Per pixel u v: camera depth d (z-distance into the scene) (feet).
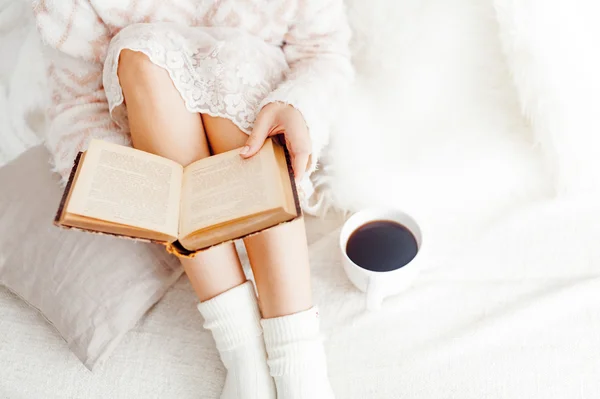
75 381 2.46
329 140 2.82
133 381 2.45
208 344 2.54
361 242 2.50
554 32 2.43
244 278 2.44
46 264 2.59
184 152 2.31
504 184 2.77
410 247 2.46
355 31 2.94
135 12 2.57
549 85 2.51
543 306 2.44
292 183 1.99
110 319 2.48
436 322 2.48
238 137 2.38
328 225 2.93
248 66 2.43
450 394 2.28
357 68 2.99
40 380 2.47
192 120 2.36
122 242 2.64
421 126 2.77
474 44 2.66
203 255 2.24
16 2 3.75
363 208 2.80
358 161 2.77
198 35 2.55
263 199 1.86
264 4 2.65
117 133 2.58
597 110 2.52
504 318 2.43
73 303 2.50
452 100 2.74
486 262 2.65
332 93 2.61
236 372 2.33
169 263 2.68
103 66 2.68
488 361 2.34
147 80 2.24
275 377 2.31
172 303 2.70
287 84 2.48
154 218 1.85
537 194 2.80
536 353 2.34
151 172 2.02
